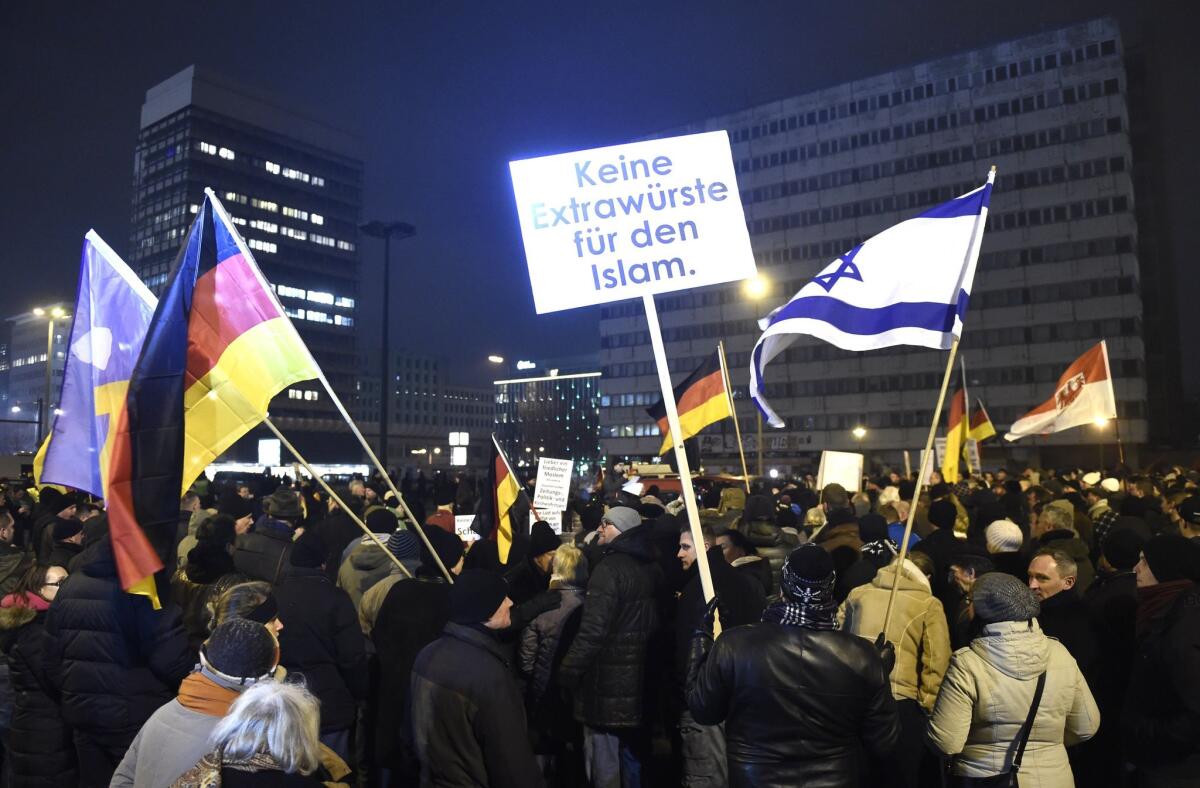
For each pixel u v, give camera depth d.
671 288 4.54
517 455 162.38
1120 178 69.19
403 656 4.93
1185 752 3.65
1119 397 67.88
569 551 5.88
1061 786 3.61
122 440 4.23
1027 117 72.88
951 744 3.65
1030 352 71.31
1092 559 8.35
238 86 131.00
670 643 5.31
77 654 4.14
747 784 3.24
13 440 115.06
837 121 80.94
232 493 7.26
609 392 92.06
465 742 3.52
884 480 18.33
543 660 5.69
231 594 3.62
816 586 3.32
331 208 140.50
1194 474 16.94
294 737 2.41
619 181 4.61
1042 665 3.60
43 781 4.71
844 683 3.20
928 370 75.31
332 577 9.05
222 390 4.92
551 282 4.55
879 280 5.35
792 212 82.50
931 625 4.70
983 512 7.46
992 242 73.50
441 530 6.35
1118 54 69.88
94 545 4.36
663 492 16.81
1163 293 82.62
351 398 139.50
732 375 84.56
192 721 2.81
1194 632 3.59
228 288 5.03
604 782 5.07
